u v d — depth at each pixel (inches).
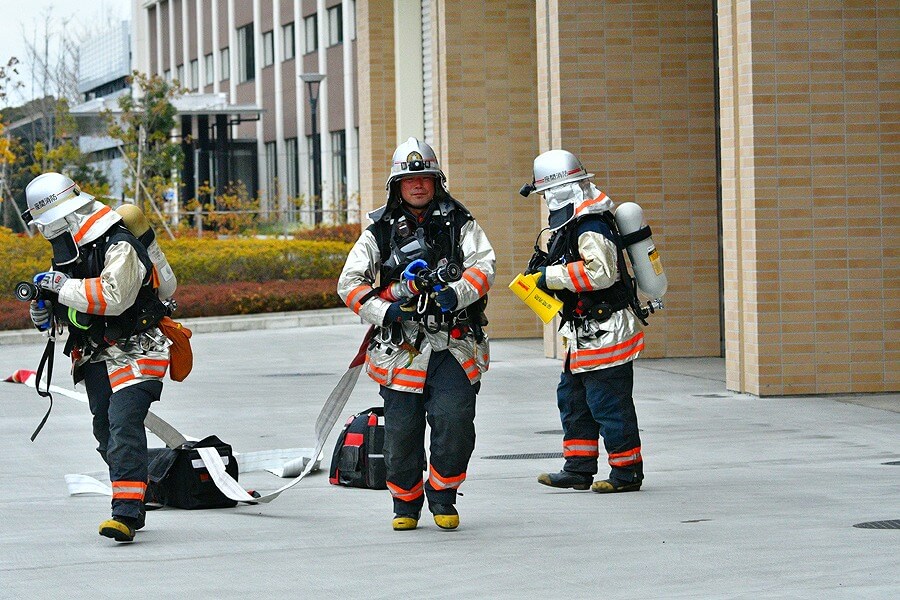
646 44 783.7
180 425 578.9
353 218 2144.4
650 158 784.9
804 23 597.3
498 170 939.3
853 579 274.8
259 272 1365.7
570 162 392.2
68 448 524.7
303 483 446.6
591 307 395.5
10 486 444.5
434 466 351.3
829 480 413.4
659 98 784.3
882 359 607.8
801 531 330.6
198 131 2267.5
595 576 289.6
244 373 802.2
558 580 287.3
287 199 2308.1
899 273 604.7
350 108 2219.5
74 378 357.1
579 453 409.1
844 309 605.3
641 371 735.1
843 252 603.8
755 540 321.7
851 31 599.5
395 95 1127.0
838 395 608.1
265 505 404.2
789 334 606.2
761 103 597.3
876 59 601.3
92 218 344.2
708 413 570.6
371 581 293.4
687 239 788.0
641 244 395.2
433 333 342.6
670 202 786.8
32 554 333.7
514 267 945.5
